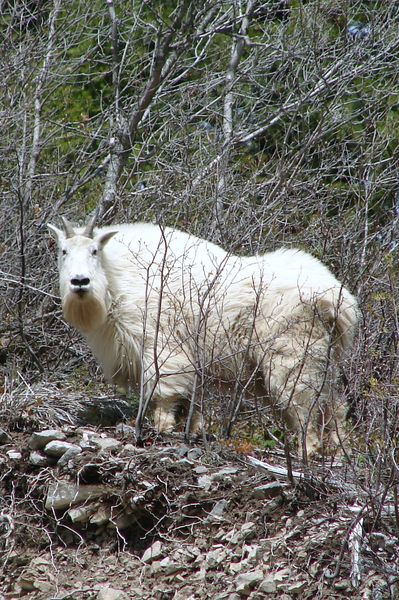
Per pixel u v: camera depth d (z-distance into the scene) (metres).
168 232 21.31
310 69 33.91
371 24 31.50
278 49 32.03
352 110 35.34
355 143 33.47
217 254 21.06
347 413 20.59
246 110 35.38
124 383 20.92
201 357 19.92
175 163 30.58
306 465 17.44
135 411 20.66
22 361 24.16
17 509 18.06
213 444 18.86
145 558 17.02
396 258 25.83
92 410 20.17
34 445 18.34
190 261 20.59
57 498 17.67
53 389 21.06
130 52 34.97
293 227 28.39
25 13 36.66
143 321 19.25
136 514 17.55
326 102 31.75
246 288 20.30
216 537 16.88
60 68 33.47
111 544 17.47
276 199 26.72
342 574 15.80
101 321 19.84
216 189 25.88
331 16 33.75
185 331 20.14
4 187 28.66
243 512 17.06
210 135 33.72
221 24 32.34
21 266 23.91
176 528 17.20
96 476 17.86
